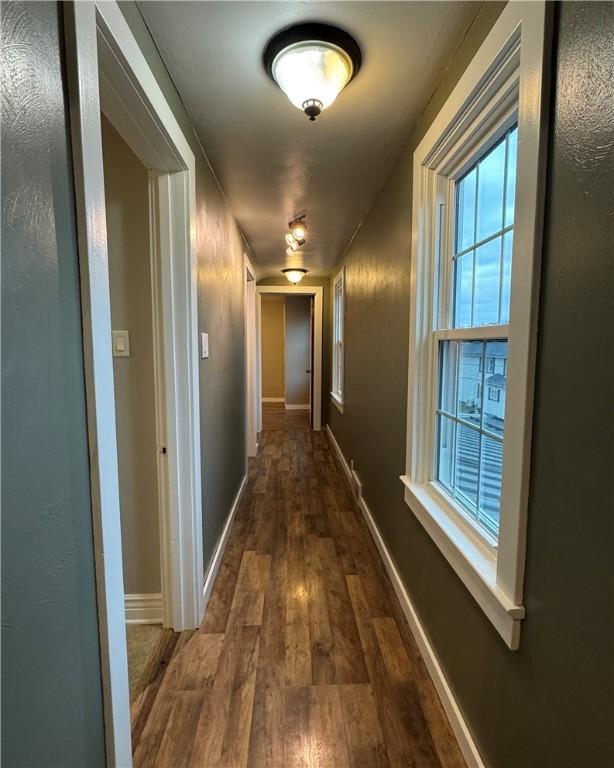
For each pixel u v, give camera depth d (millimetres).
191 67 1248
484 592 1026
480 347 1271
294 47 1122
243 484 3516
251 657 1562
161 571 1725
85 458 746
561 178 731
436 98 1367
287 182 2195
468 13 1049
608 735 623
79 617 728
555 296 752
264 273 5078
